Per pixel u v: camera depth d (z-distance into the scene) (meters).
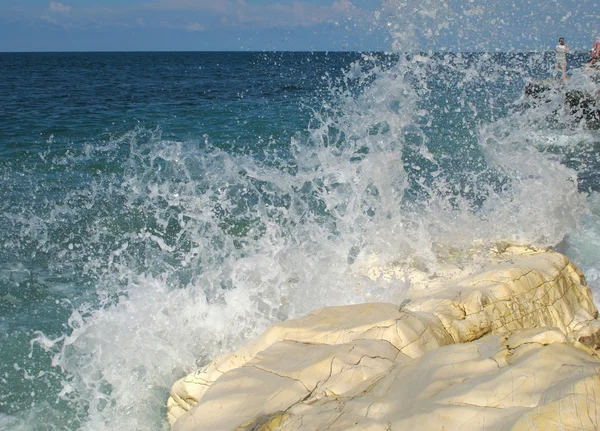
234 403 3.66
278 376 3.88
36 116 19.42
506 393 2.98
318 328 4.51
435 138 12.62
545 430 2.59
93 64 82.00
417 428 2.89
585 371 2.95
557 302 5.42
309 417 3.27
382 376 3.66
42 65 77.31
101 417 4.90
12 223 8.79
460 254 6.52
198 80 39.22
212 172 10.45
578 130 12.12
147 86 34.09
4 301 6.73
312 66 46.97
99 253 8.01
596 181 11.03
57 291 7.03
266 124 17.64
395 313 4.50
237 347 5.73
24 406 4.98
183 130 16.75
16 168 11.62
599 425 2.58
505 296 5.15
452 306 4.92
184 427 3.59
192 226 8.55
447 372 3.35
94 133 16.16
